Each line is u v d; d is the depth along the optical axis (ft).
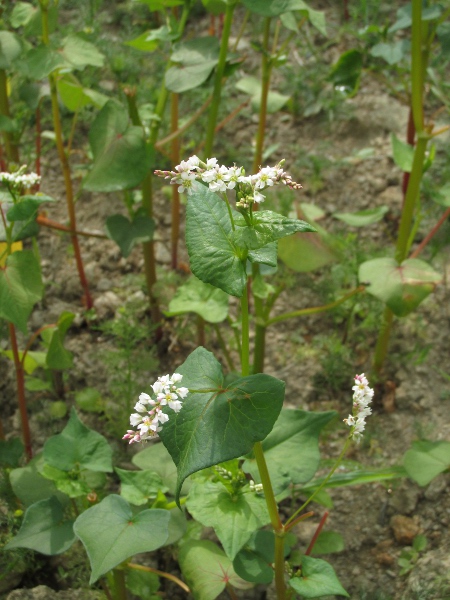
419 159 2.21
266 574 1.85
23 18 2.41
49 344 2.29
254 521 1.81
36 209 1.96
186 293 2.29
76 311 2.63
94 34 3.14
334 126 3.04
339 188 2.88
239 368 2.54
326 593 1.72
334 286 2.56
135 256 2.73
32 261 2.02
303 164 2.91
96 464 1.95
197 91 3.08
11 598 2.02
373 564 2.16
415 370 2.47
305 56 3.24
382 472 2.13
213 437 1.57
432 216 2.72
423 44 2.41
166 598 2.13
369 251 2.65
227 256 1.57
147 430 1.55
